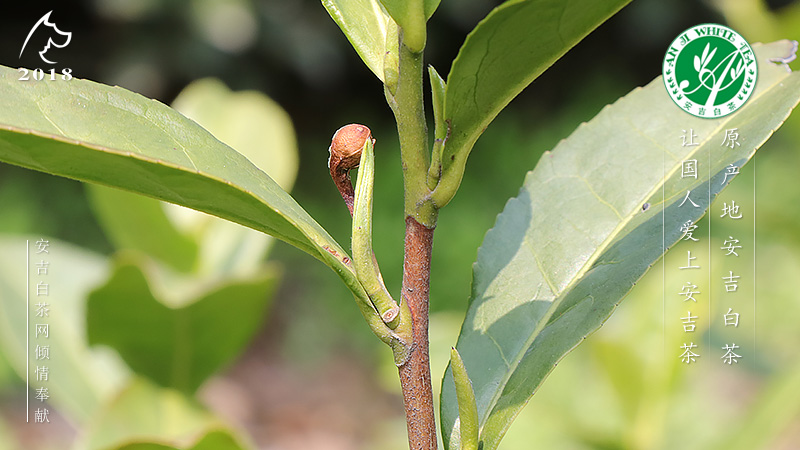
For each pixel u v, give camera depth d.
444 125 0.34
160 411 0.44
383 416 1.58
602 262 0.37
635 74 2.40
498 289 0.38
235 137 0.52
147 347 0.43
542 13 0.33
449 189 0.34
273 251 1.93
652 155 0.39
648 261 0.37
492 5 2.14
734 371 1.09
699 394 0.77
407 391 0.35
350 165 0.35
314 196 2.22
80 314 0.48
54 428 1.30
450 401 0.37
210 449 0.40
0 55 2.00
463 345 0.37
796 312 0.80
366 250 0.34
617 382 0.49
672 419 0.65
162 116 0.34
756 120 0.37
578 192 0.39
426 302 0.35
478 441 0.36
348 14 0.35
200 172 0.33
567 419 0.56
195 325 0.43
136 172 0.34
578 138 0.39
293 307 1.83
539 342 0.37
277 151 0.52
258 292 0.42
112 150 0.33
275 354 1.75
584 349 0.62
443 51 2.27
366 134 0.35
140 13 1.88
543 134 2.18
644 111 0.39
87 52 2.05
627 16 2.19
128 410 0.44
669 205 0.37
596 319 0.36
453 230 1.84
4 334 0.46
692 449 0.61
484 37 0.33
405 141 0.34
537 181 0.39
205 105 0.53
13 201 1.79
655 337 0.48
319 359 1.73
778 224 0.59
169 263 0.49
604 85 2.31
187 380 0.44
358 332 1.77
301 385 1.66
